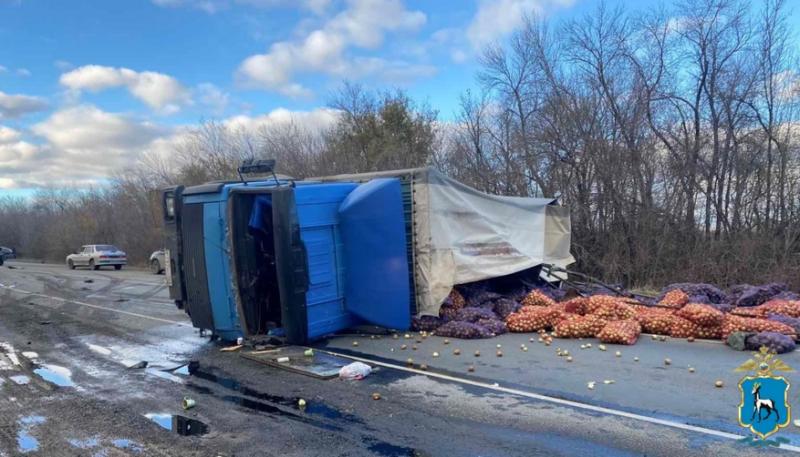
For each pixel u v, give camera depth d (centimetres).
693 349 768
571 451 427
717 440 441
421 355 773
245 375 693
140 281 2198
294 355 777
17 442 483
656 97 1681
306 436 479
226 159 3145
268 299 859
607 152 1709
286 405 570
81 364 783
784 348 725
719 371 645
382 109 2933
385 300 899
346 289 891
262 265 850
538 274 1292
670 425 475
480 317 972
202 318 884
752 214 1532
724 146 1591
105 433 500
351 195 895
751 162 1549
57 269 3372
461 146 2270
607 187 1695
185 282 916
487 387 607
